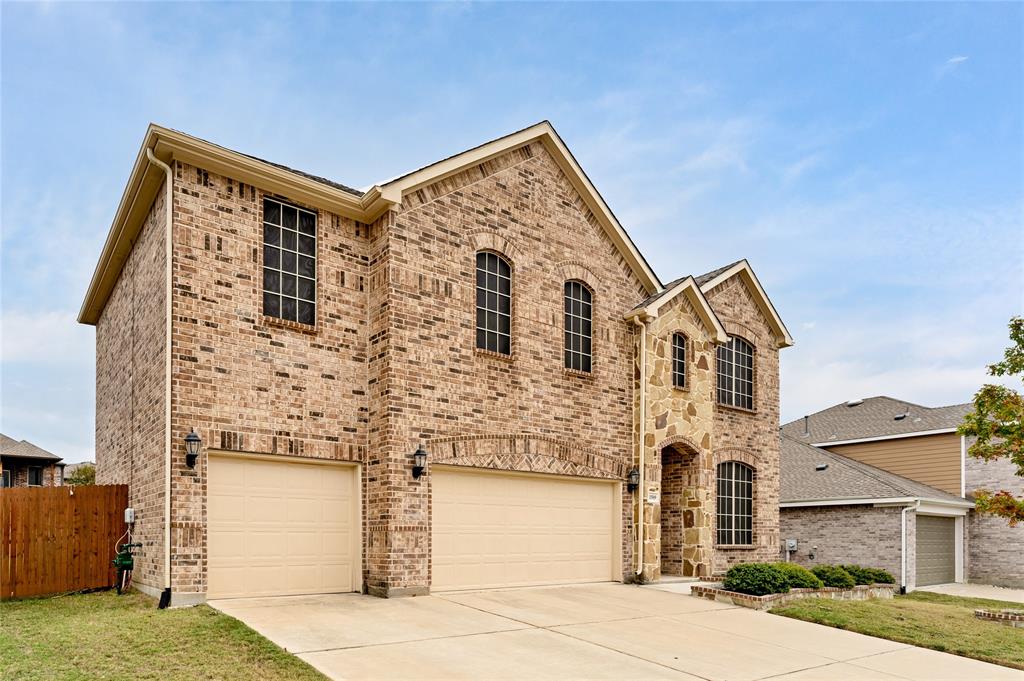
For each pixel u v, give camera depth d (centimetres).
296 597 1074
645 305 1527
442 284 1240
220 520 1034
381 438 1155
